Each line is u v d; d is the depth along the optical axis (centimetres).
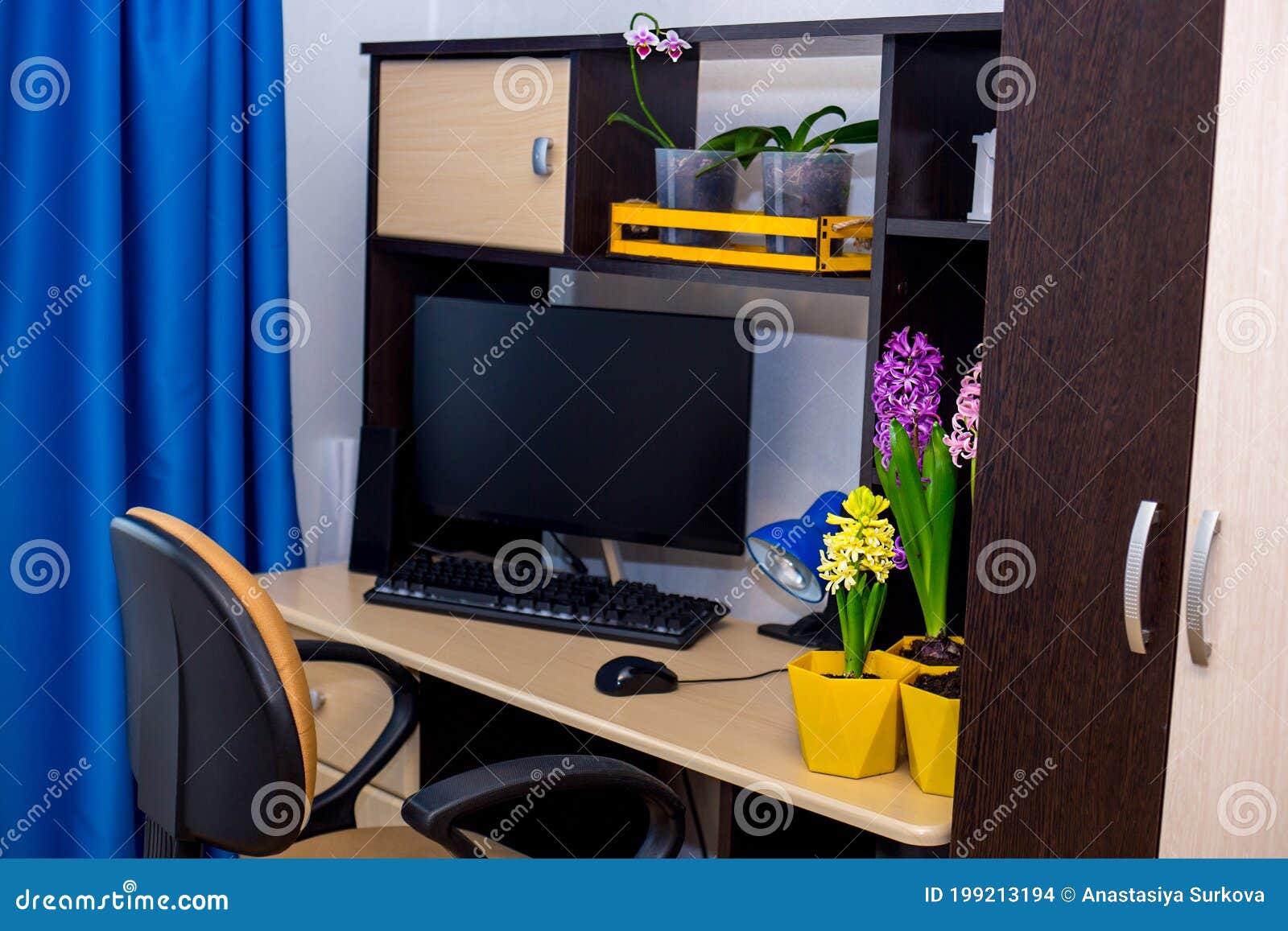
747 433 209
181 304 217
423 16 263
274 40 226
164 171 213
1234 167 120
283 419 237
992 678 141
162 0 212
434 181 226
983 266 193
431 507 239
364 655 187
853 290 178
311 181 246
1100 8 127
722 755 159
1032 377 135
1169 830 129
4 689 211
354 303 257
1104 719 133
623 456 220
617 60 210
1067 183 131
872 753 154
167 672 149
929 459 163
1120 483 130
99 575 213
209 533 230
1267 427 119
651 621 203
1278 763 121
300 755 145
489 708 219
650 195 223
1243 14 118
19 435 207
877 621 164
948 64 182
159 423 219
